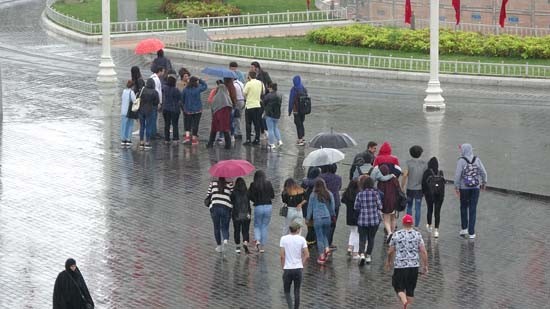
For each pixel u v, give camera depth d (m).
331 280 33.12
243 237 35.25
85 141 49.88
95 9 94.31
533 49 71.50
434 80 57.44
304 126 52.97
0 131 51.56
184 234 37.22
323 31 79.31
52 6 97.31
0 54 75.31
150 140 50.25
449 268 34.00
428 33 75.75
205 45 76.25
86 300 29.06
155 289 32.28
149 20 83.94
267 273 33.62
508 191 41.66
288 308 30.86
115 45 79.69
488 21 81.69
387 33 76.75
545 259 34.69
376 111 56.97
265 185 35.03
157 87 50.06
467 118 55.06
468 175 36.06
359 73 68.88
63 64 71.50
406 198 36.41
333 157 36.09
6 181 43.25
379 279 33.19
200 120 54.69
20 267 34.03
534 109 57.75
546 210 39.69
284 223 37.88
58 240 36.47
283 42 80.12
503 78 65.69
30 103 58.16
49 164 45.88
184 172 44.84
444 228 37.81
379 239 36.72
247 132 49.41
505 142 49.44
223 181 35.06
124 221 38.50
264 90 49.97
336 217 35.75
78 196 41.41
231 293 32.00
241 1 96.19
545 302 31.20
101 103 58.28
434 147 48.31
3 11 99.00
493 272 33.62
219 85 48.34
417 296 31.77
